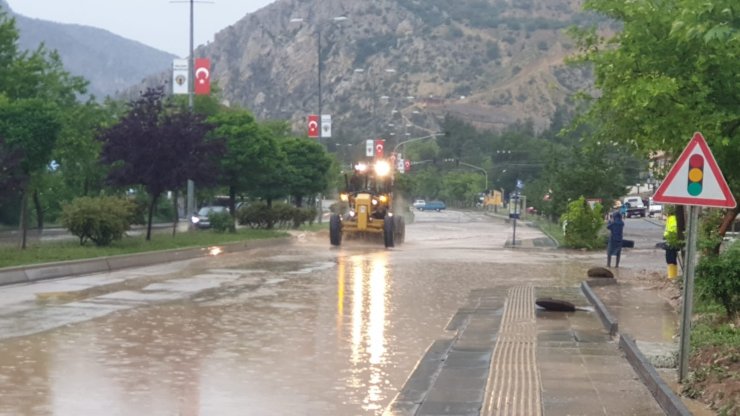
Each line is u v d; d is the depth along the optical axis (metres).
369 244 43.56
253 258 32.34
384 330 15.40
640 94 14.64
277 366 12.02
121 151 33.50
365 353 13.14
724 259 14.51
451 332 15.30
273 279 24.06
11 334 14.19
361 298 20.00
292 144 68.00
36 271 22.94
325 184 69.88
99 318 16.09
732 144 15.62
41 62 43.19
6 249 27.83
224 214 45.88
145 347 13.25
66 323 15.41
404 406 9.89
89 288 21.03
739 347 11.70
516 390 10.55
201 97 57.38
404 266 29.59
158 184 34.03
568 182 52.97
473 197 148.25
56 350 12.85
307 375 11.47
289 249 38.59
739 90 14.84
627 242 39.31
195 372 11.51
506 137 156.00
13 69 42.03
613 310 18.05
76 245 31.22
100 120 48.16
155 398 10.02
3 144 25.64
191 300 19.03
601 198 52.53
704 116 14.85
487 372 11.82
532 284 24.09
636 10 15.34
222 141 34.81
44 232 47.69
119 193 51.75
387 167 43.69
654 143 16.97
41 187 45.59
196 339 14.05
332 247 40.38
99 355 12.53
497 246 43.97
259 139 49.19
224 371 11.61
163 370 11.58
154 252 29.53
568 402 9.91
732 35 9.30
